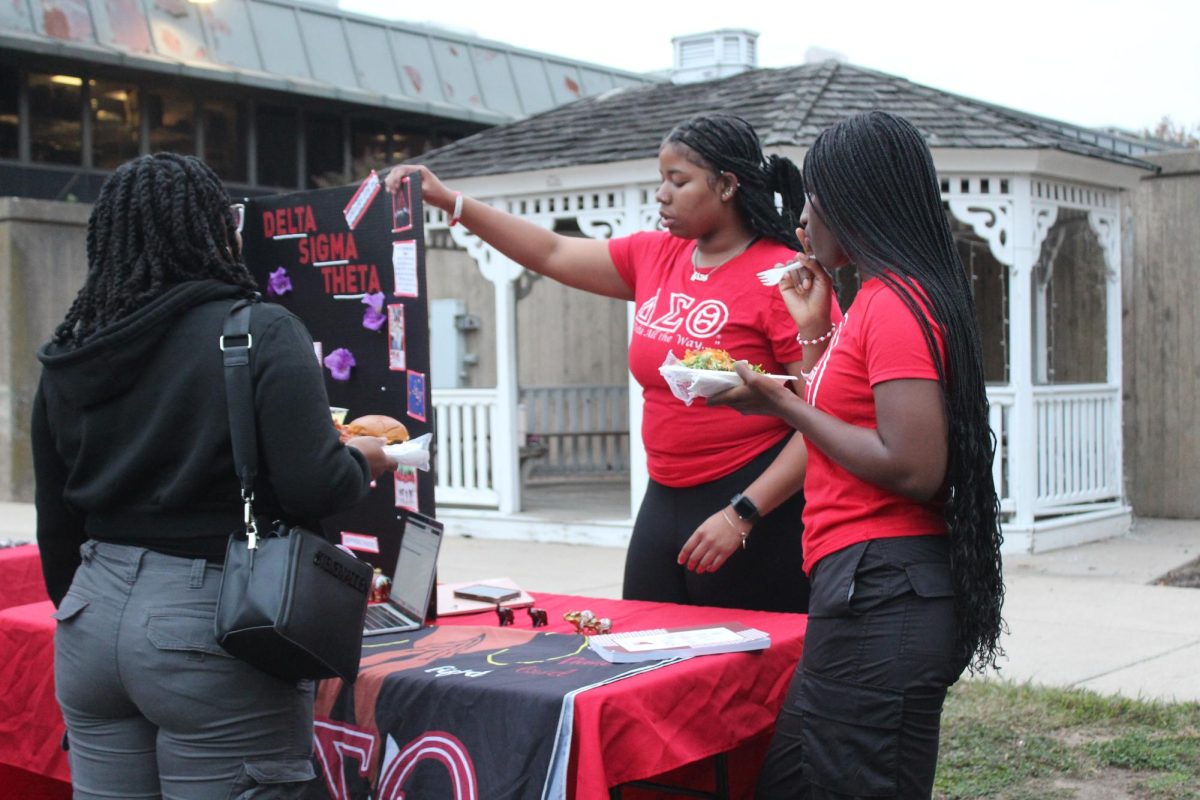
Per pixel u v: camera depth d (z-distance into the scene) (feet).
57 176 62.34
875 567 7.79
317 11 70.59
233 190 67.10
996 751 14.65
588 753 7.75
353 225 11.30
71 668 7.70
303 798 8.98
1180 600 23.21
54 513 8.26
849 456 7.73
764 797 8.78
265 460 7.57
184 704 7.39
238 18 66.95
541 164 31.01
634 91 39.65
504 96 76.43
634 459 30.55
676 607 10.96
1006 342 35.70
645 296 11.39
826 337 9.07
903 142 8.02
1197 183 32.53
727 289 10.70
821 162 8.17
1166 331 33.19
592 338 45.09
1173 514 33.53
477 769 8.16
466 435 33.68
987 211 29.25
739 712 8.96
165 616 7.41
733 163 10.61
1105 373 34.06
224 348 7.50
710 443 10.79
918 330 7.61
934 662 7.68
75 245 41.83
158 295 7.62
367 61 71.00
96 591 7.64
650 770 8.10
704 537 10.27
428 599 10.65
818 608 8.02
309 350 7.75
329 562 7.53
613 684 8.16
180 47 64.08
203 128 66.33
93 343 7.53
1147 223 33.35
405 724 8.57
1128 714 15.90
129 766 7.79
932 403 7.57
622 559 28.58
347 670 7.67
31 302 40.75
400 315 10.92
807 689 8.08
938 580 7.76
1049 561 27.63
